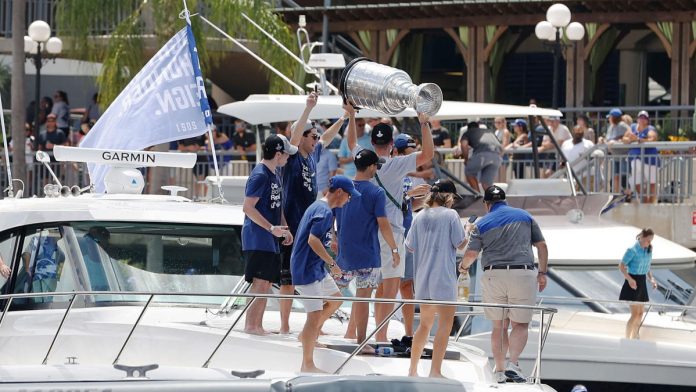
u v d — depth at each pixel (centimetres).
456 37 6412
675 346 2911
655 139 4997
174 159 2219
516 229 2597
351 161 3475
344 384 1425
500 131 4481
